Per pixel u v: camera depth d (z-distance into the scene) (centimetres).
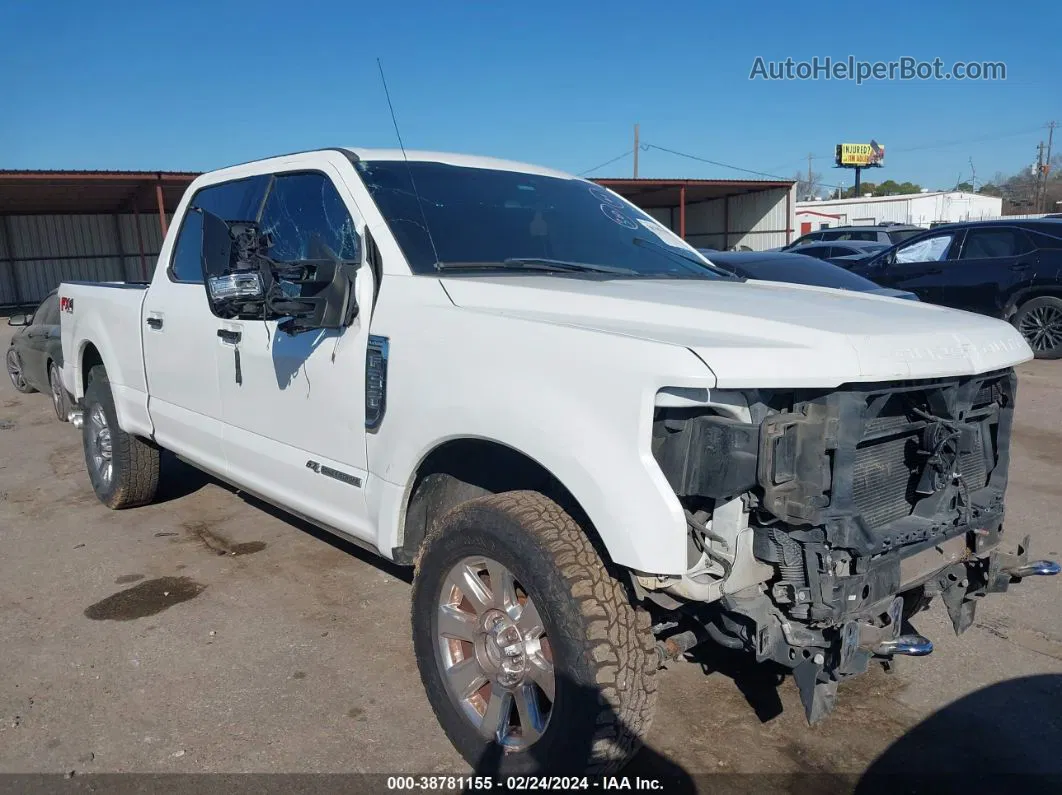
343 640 398
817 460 238
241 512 577
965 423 273
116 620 419
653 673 259
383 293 325
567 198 416
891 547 254
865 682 366
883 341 248
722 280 376
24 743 318
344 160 365
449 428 285
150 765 305
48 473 691
